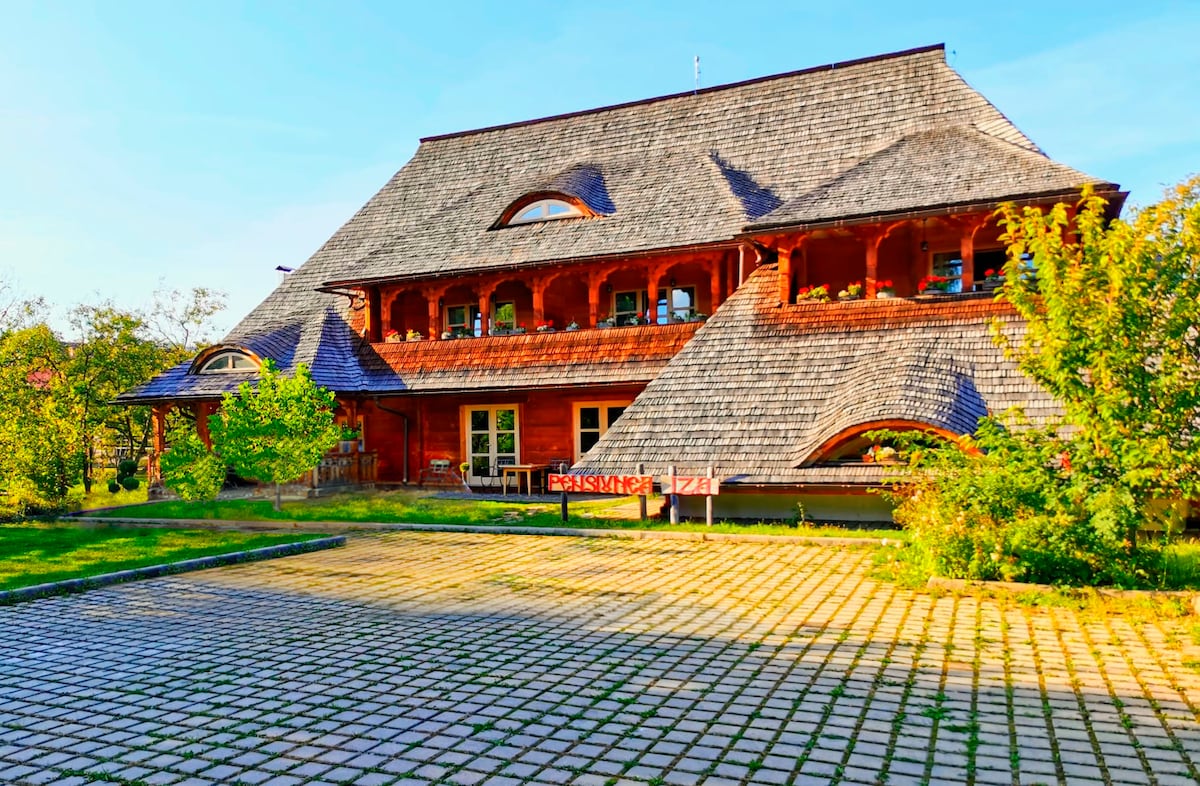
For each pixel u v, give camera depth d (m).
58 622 9.51
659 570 11.91
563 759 5.41
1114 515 9.56
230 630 9.02
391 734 5.93
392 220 28.02
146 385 24.28
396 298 25.81
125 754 5.69
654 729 5.89
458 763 5.40
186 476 18.64
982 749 5.46
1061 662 7.31
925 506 10.92
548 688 6.84
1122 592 9.43
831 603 9.63
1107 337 10.06
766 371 17.27
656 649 7.93
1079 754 5.37
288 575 12.12
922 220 17.09
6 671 7.66
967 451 12.00
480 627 8.93
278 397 18.69
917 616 8.96
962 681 6.82
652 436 16.86
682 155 24.78
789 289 18.52
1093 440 10.30
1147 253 9.92
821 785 4.97
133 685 7.18
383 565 12.82
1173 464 9.64
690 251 20.73
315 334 24.72
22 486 18.62
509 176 27.44
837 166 22.11
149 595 10.91
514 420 23.81
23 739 6.00
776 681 6.90
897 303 17.30
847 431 14.72
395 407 24.95
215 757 5.60
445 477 24.23
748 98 25.48
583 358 21.83
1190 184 10.08
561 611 9.58
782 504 16.03
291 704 6.61
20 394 21.67
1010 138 19.53
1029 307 10.85
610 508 18.83
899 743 5.57
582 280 23.19
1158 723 5.88
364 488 24.25
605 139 27.06
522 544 14.59
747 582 10.92
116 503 22.25
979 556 10.23
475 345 23.41
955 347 16.12
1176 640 7.92
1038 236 10.60
